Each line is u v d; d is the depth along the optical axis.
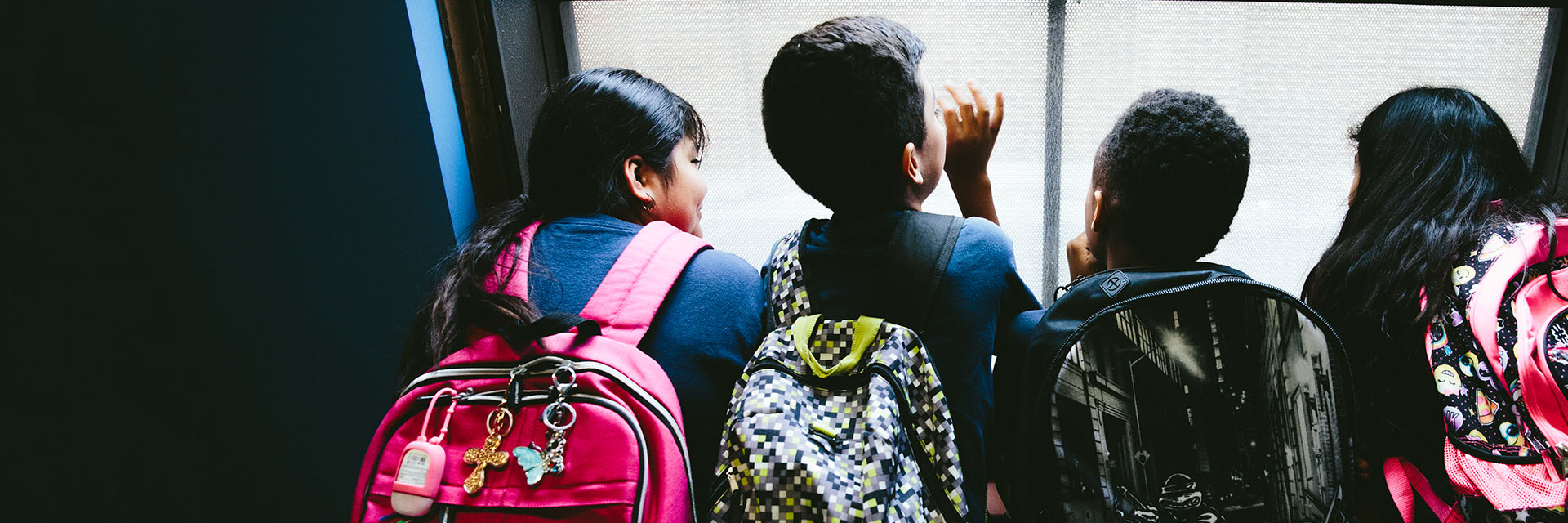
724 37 0.93
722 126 0.97
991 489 0.91
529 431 0.61
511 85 0.87
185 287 0.93
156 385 0.98
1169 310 0.65
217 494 1.05
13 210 0.91
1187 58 0.91
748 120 0.96
